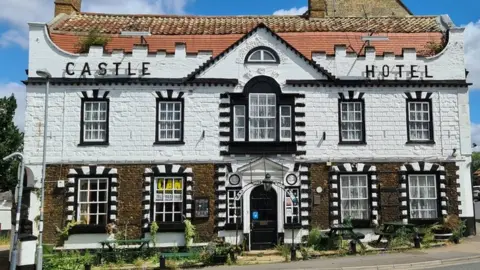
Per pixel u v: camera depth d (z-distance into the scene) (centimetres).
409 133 2134
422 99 2150
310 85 2127
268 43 2134
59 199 2009
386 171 2106
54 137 2041
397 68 2153
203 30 2455
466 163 2128
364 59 2155
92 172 2033
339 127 2116
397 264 1529
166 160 2061
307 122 2109
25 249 1650
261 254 1889
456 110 2155
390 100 2144
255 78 2112
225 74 2109
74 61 2080
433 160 2120
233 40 2356
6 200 4097
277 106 2103
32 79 2052
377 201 2086
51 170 2023
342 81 2128
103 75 2077
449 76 2166
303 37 2392
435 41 2378
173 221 2039
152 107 2086
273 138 2097
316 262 1642
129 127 2070
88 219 2027
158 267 1688
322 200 2072
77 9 2702
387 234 1947
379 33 2447
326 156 2094
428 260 1571
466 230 2100
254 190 2070
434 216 2100
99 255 1800
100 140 2062
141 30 2411
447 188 2111
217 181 2061
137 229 2019
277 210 2047
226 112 2094
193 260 1755
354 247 1811
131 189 2039
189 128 2083
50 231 1984
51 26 2361
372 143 2116
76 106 2064
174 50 2216
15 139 4231
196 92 2103
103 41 2203
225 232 2027
